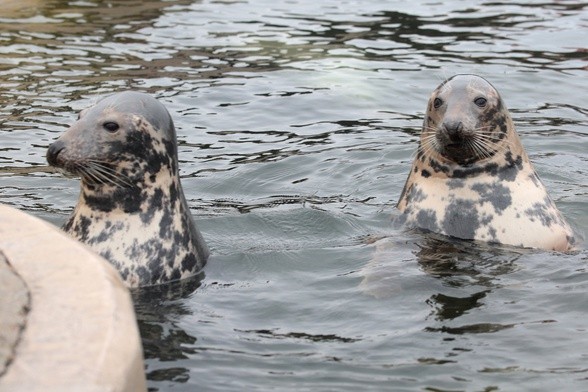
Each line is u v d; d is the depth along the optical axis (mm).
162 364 7125
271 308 8477
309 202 11680
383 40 18891
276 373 7039
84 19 19953
